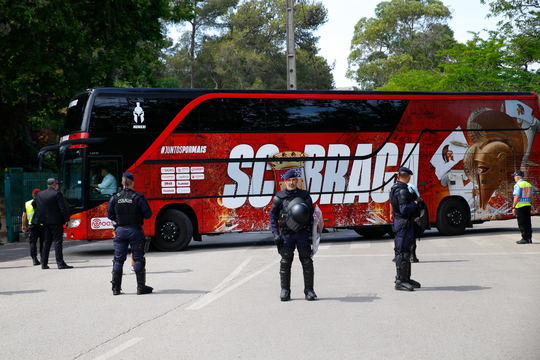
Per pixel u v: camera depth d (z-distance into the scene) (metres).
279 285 8.66
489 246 13.30
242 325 6.09
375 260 11.42
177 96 14.20
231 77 70.38
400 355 4.82
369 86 69.19
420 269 9.91
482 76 33.72
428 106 15.89
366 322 6.07
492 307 6.62
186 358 4.90
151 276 10.05
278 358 4.84
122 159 13.77
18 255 14.84
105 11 22.16
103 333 5.91
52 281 9.77
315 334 5.61
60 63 23.20
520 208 13.63
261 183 14.54
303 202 7.45
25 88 22.61
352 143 15.20
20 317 6.86
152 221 14.05
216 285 8.83
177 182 14.08
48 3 20.86
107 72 24.06
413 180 15.70
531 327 5.62
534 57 30.33
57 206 11.48
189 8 26.31
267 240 17.53
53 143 35.94
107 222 13.70
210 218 14.26
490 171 16.36
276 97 14.80
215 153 14.31
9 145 29.92
